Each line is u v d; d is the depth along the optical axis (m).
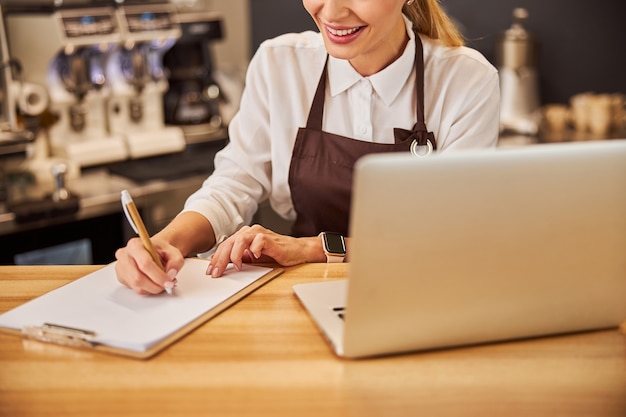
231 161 1.82
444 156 0.97
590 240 1.08
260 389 1.01
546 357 1.10
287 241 1.49
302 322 1.20
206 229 1.63
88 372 1.05
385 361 1.08
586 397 1.00
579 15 3.50
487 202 1.01
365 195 0.96
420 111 1.72
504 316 1.11
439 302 1.06
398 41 1.69
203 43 3.27
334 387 1.01
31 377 1.04
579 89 3.59
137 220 1.32
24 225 2.61
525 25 3.54
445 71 1.74
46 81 2.85
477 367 1.07
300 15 3.75
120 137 3.08
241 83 3.71
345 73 1.72
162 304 1.25
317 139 1.77
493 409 0.97
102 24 2.88
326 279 1.38
